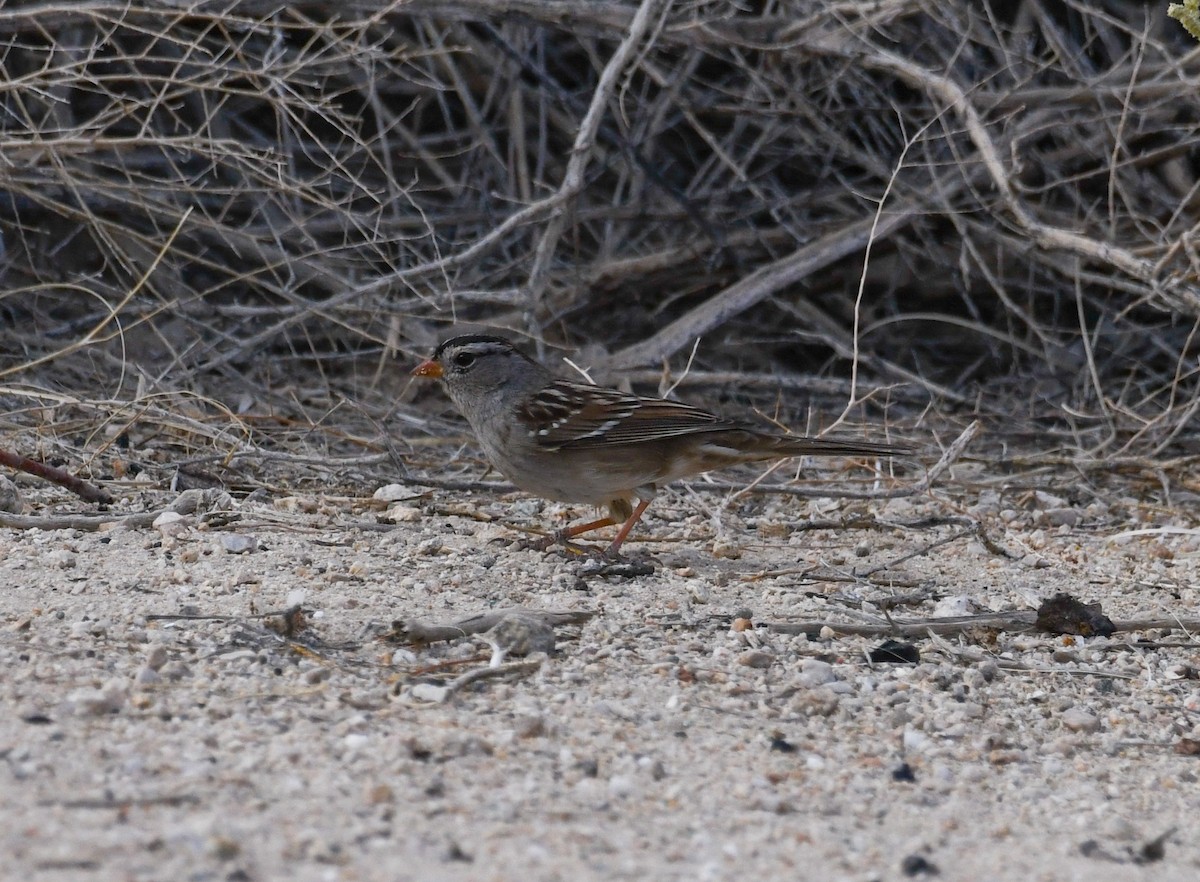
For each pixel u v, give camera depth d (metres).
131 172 13.42
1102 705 7.71
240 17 13.20
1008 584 9.70
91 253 15.16
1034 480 12.80
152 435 11.66
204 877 4.87
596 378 14.28
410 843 5.34
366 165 15.49
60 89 14.76
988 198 15.14
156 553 8.88
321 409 13.48
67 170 12.53
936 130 15.49
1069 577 10.02
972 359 16.34
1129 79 15.20
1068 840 6.12
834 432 13.80
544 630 7.62
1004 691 7.79
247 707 6.55
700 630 8.22
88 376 13.19
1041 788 6.68
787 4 14.95
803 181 16.64
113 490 10.35
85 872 4.83
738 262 15.58
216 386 13.58
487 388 9.79
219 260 15.18
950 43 15.91
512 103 16.02
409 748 6.23
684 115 15.89
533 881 5.11
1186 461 12.70
